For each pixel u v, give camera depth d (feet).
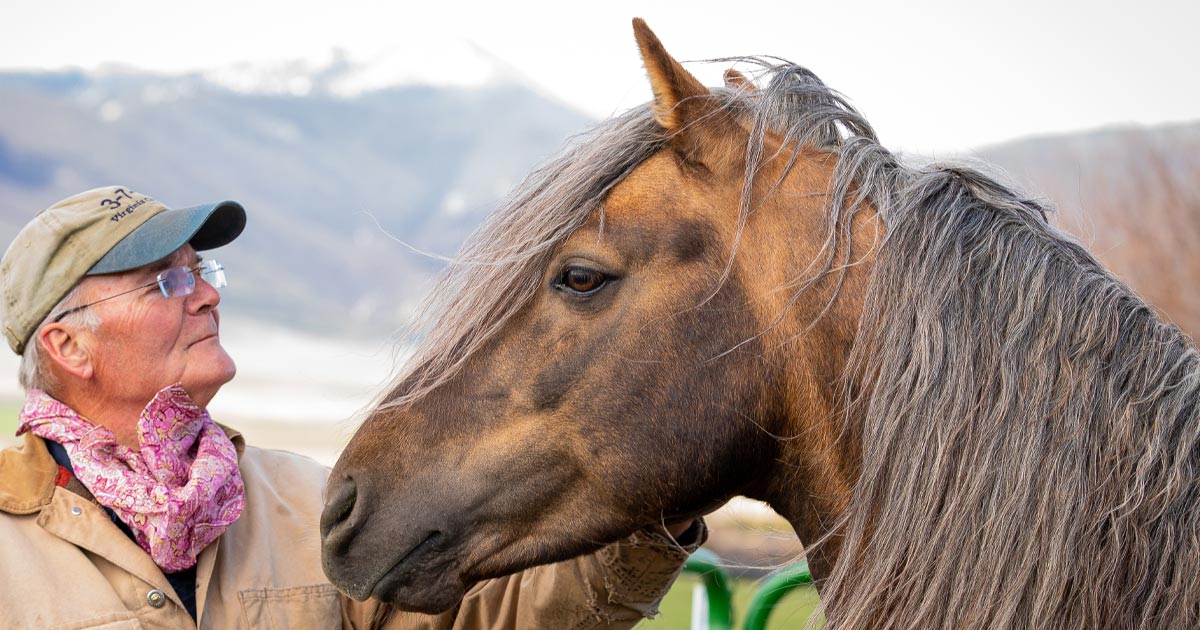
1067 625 5.37
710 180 6.23
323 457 70.33
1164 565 5.35
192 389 7.71
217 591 7.28
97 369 7.39
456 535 6.31
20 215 556.10
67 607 6.52
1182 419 5.56
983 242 5.92
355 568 6.46
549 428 6.22
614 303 6.16
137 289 7.36
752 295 6.12
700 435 6.15
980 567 5.50
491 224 6.72
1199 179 34.73
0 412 102.99
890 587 5.76
